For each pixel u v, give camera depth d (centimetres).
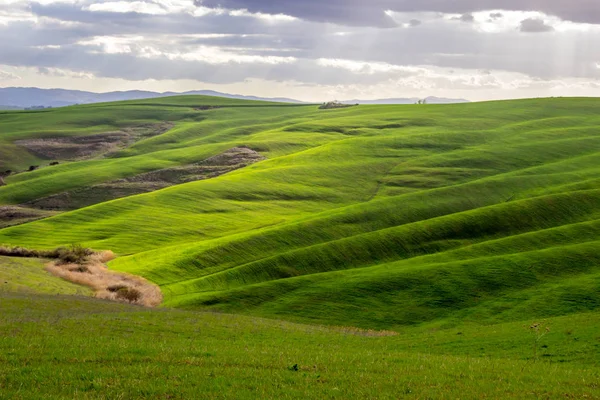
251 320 5647
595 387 2911
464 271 7844
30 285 6919
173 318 5116
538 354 3972
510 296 7131
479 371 3177
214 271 9244
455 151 19700
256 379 2691
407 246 9869
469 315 6738
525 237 9419
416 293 7394
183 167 19600
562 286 7162
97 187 17200
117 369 2731
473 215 10875
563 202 11450
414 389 2672
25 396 2225
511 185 14700
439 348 4428
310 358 3344
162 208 13875
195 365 2925
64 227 12344
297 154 19725
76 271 8400
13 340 3338
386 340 4906
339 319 6862
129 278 8431
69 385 2417
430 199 13512
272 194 15412
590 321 4756
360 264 9312
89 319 4553
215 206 14212
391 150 19988
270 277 8762
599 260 7988
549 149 19250
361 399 2456
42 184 17212
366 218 12162
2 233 11850
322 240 10912
